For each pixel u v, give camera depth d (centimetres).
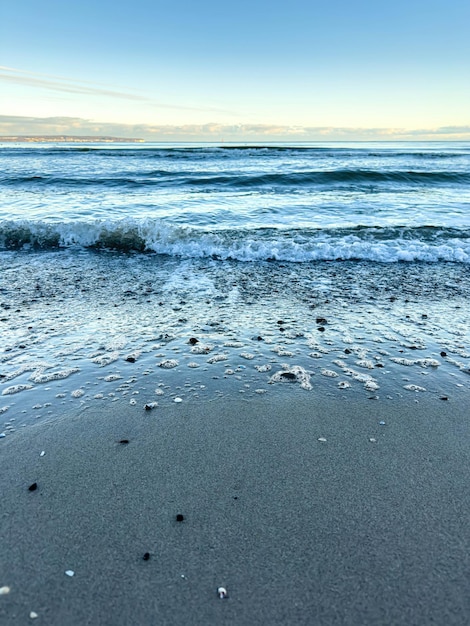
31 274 543
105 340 346
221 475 194
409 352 328
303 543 155
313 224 816
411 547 154
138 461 203
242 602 133
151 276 546
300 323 389
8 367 297
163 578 141
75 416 242
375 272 574
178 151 3069
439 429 232
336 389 275
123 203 1021
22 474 193
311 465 201
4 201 1015
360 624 127
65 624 125
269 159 2462
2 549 152
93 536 158
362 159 2497
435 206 1018
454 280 538
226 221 838
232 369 301
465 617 129
